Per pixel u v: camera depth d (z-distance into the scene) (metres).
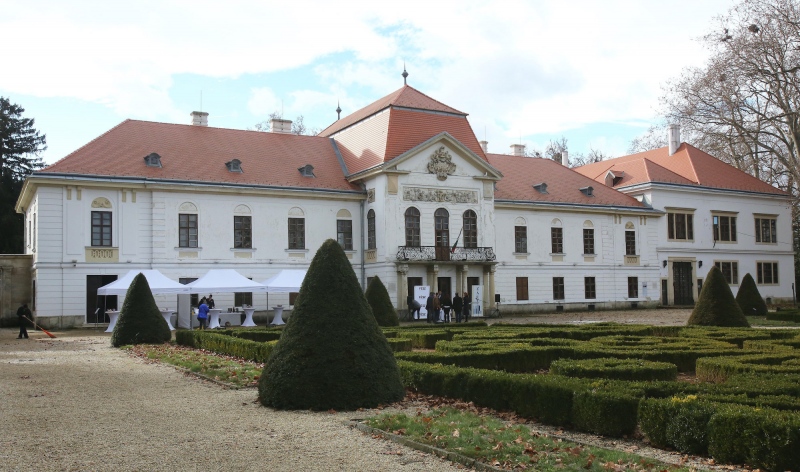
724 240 64.12
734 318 32.88
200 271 43.62
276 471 9.01
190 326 40.84
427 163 48.78
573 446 10.07
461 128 52.25
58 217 40.00
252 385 16.39
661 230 60.84
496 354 18.81
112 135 44.59
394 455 9.82
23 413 13.03
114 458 9.70
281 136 52.09
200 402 14.23
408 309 46.91
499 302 52.72
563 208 55.97
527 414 12.55
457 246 49.62
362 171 48.25
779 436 8.78
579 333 26.89
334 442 10.61
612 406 11.00
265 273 45.66
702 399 10.76
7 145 68.12
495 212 53.66
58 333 36.75
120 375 18.61
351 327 13.91
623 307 58.56
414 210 48.16
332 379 13.36
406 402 14.08
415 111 50.50
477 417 12.27
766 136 63.94
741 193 64.25
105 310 41.03
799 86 53.25
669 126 67.38
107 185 40.94
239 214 45.25
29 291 44.16
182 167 44.31
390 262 46.69
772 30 52.34
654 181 60.09
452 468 9.17
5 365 21.05
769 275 66.69
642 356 18.47
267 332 27.34
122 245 41.53
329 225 48.09
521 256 54.44
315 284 14.27
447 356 18.12
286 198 46.75
